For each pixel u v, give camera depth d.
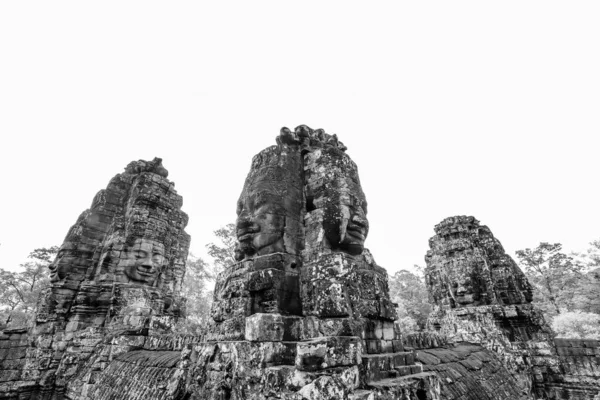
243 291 5.48
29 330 11.11
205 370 5.05
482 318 11.48
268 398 3.82
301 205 6.53
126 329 9.57
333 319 4.63
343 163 6.67
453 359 8.17
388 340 5.35
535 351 10.95
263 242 5.82
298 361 3.94
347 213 5.96
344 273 5.01
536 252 41.94
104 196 13.02
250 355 4.31
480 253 12.85
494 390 8.05
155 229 12.00
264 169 6.57
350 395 3.73
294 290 5.46
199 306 32.38
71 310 10.88
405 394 4.23
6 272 31.28
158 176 13.02
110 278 11.05
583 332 19.20
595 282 32.81
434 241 14.21
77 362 9.64
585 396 9.91
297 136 7.36
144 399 6.11
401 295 39.84
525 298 12.23
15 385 9.39
